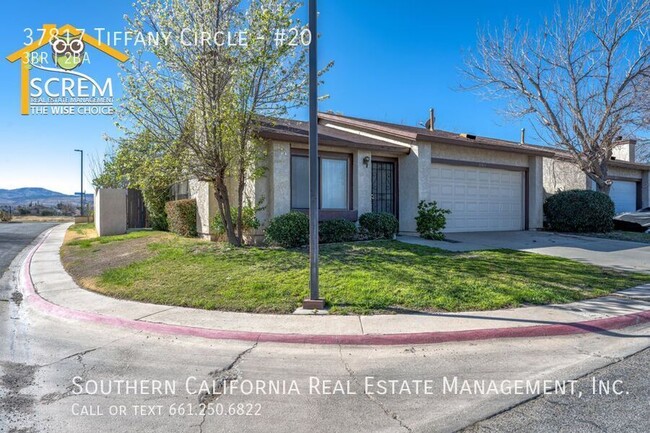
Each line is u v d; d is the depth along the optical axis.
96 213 19.81
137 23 9.74
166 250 11.11
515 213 17.27
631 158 23.81
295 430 3.43
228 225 11.16
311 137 6.88
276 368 4.73
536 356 4.98
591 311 6.54
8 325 6.50
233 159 10.61
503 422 3.49
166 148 10.27
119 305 7.32
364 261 9.30
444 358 4.97
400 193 14.66
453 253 10.77
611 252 11.76
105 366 4.81
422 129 19.41
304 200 12.50
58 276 10.05
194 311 6.85
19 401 3.95
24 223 32.44
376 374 4.54
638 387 4.11
